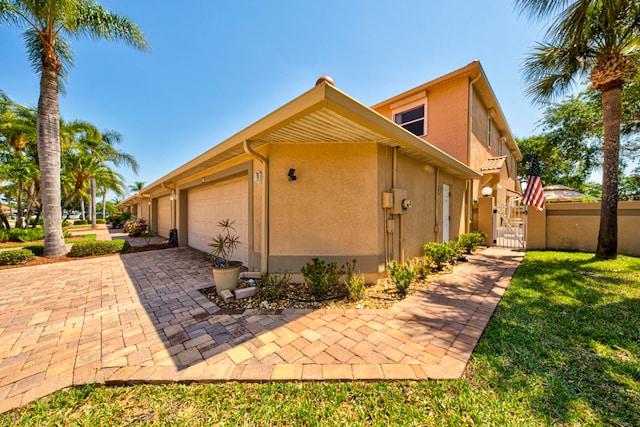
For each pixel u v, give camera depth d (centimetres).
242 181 727
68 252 930
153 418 204
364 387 231
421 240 690
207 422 200
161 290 510
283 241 524
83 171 1988
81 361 274
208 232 938
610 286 468
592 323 334
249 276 546
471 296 447
